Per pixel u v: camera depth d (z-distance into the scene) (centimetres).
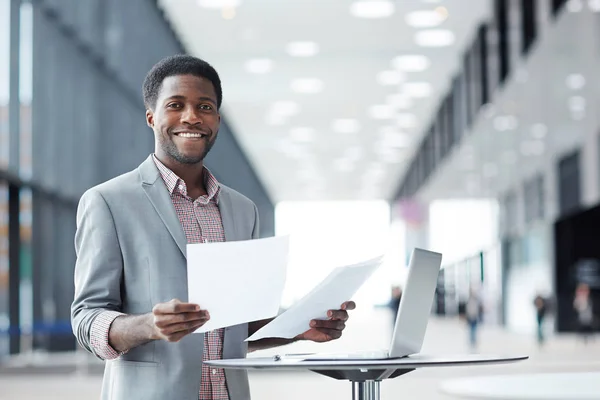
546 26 1514
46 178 1366
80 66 1440
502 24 1602
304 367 245
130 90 1581
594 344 2217
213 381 282
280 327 276
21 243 1468
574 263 2616
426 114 2648
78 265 282
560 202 1866
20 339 1532
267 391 1129
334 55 1917
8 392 1123
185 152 288
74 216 1516
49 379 1320
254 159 3559
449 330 3322
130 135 1608
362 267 274
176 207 292
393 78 2144
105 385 283
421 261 284
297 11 1600
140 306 278
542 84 1695
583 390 214
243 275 249
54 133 1380
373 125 2833
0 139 1237
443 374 1309
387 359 271
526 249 2956
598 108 1353
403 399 998
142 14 1502
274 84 2164
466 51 1877
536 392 209
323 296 275
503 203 2962
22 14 1274
